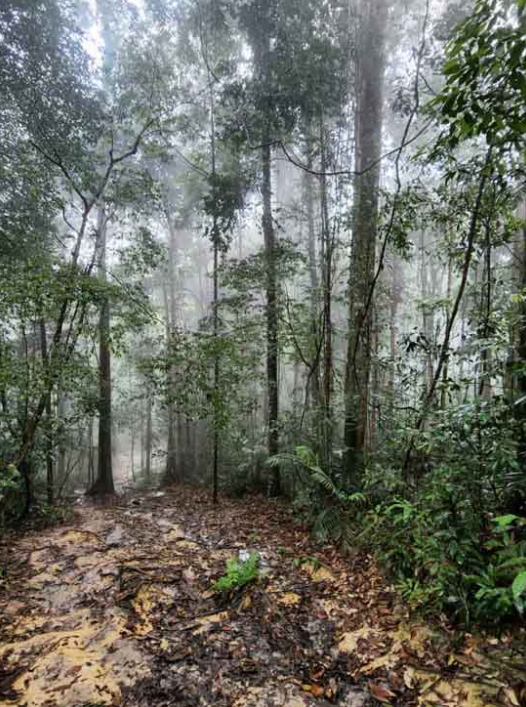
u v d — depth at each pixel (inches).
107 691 71.6
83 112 231.3
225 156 308.5
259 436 301.1
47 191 214.2
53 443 224.5
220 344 235.1
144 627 94.2
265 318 260.8
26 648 85.5
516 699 66.6
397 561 114.4
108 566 131.2
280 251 251.8
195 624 95.5
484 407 104.9
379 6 212.1
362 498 146.7
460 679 72.5
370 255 207.0
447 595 90.1
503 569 84.6
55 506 229.0
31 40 207.9
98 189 238.4
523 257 129.6
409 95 171.8
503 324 116.1
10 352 193.3
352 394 200.8
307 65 203.5
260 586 112.6
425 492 114.3
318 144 223.1
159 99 250.8
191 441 457.7
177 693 72.0
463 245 148.2
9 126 216.2
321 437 197.6
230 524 199.5
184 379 246.5
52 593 115.6
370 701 70.3
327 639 89.7
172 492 351.3
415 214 156.5
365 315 189.3
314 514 173.9
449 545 93.3
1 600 111.4
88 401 241.4
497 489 101.8
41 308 175.6
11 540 173.0
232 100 247.8
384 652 83.0
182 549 153.9
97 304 203.5
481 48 73.5
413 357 192.4
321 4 206.5
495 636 81.2
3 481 145.3
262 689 73.5
